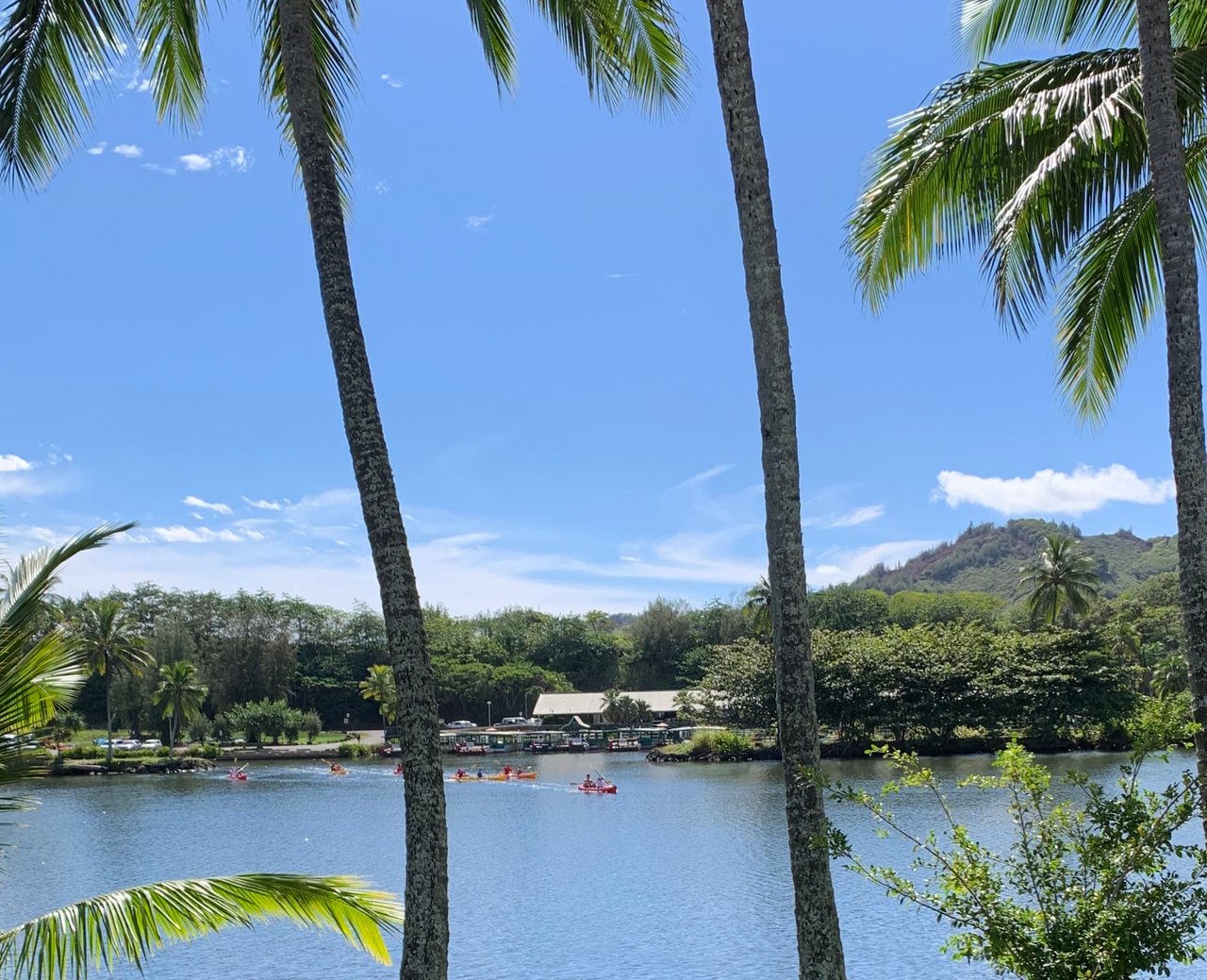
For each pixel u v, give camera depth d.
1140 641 100.38
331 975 23.83
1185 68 10.27
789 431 8.79
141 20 11.95
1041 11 11.42
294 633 121.81
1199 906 7.37
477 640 134.62
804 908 8.28
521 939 27.12
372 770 85.00
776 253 8.96
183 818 54.66
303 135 10.05
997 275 10.71
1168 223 8.82
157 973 24.11
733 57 9.02
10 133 11.44
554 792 64.81
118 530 7.97
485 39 11.91
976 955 7.96
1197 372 8.70
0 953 7.31
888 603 147.62
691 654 131.00
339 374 9.74
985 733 79.94
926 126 11.50
